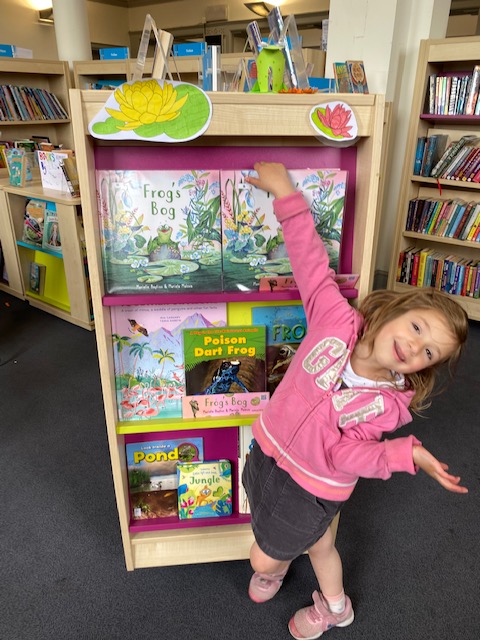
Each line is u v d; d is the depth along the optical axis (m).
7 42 7.50
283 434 1.15
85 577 1.54
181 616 1.42
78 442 2.19
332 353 1.10
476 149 3.22
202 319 1.34
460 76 3.24
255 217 1.22
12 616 1.42
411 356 1.00
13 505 1.82
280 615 1.43
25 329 3.34
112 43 9.24
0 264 4.01
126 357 1.34
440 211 3.46
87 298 3.27
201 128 1.09
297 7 7.53
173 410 1.42
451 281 3.50
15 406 2.46
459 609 1.45
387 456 1.02
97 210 1.16
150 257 1.21
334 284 1.15
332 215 1.24
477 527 1.76
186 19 8.80
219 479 1.55
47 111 5.26
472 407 2.52
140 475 1.55
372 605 1.46
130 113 1.05
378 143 1.15
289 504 1.17
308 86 1.27
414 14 3.47
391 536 1.72
